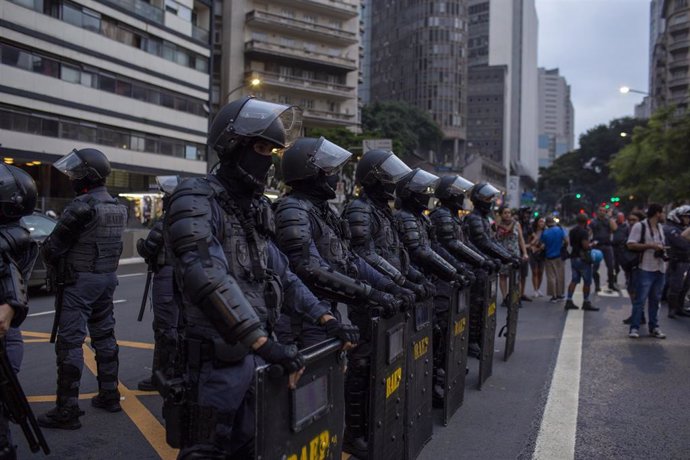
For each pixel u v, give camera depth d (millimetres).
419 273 4801
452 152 97375
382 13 110312
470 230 7305
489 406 5492
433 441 4598
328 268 3455
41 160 27344
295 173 3783
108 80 31062
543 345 8234
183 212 2445
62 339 4512
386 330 3465
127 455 4152
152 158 34406
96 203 4492
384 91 109000
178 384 2564
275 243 3561
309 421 2475
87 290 4504
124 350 7242
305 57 50000
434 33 97062
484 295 5984
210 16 38875
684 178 36562
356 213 4422
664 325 9969
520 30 147375
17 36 25828
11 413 3066
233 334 2277
